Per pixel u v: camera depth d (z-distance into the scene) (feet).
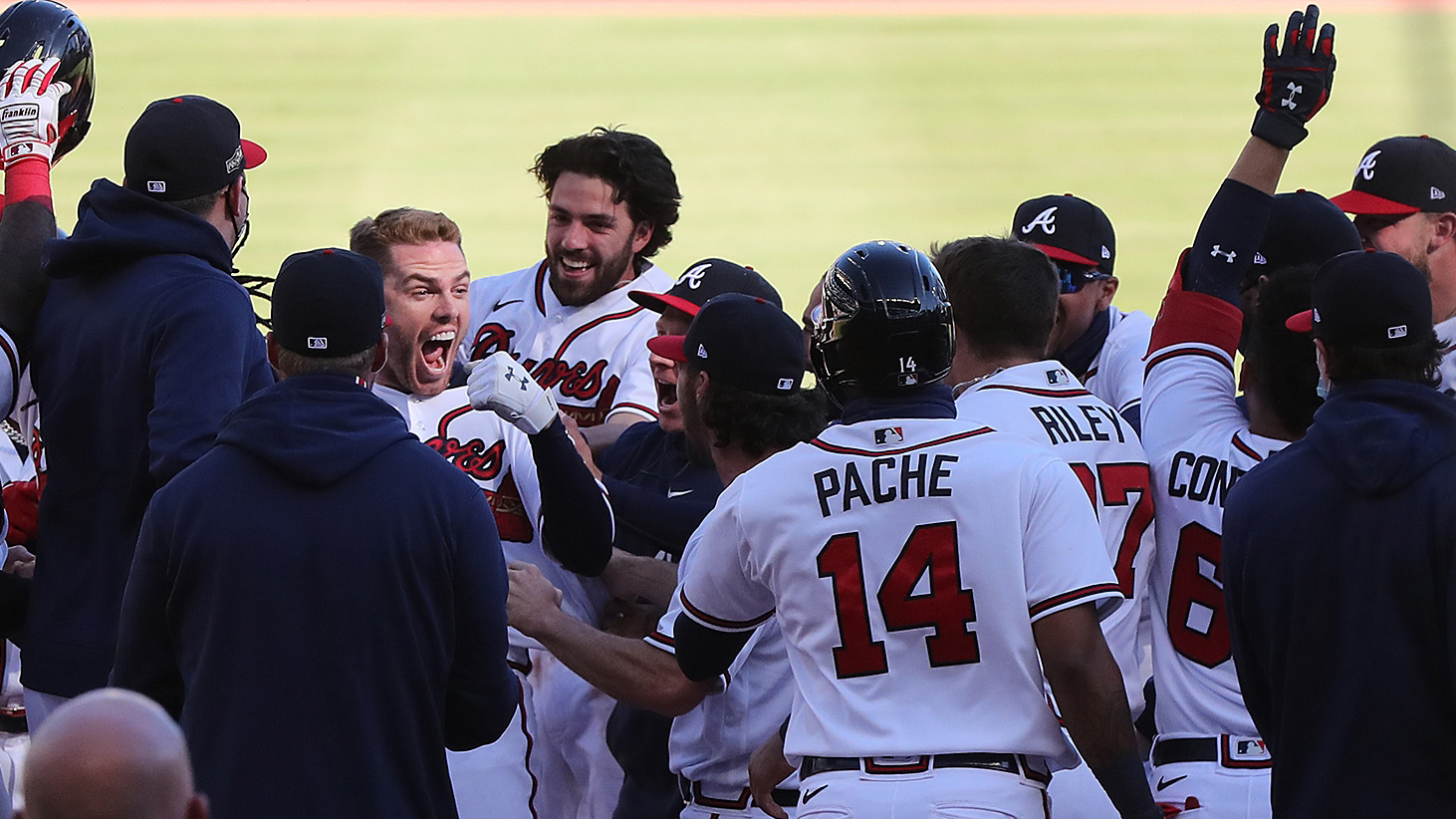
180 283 40.11
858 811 34.40
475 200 189.16
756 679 41.70
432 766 34.99
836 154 219.20
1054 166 209.97
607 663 39.93
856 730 34.86
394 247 49.90
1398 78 256.32
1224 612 39.47
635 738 45.68
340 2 326.85
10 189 43.32
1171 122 235.20
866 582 35.04
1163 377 42.16
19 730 52.11
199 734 33.42
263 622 33.40
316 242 166.40
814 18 325.21
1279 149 41.27
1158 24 309.83
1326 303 33.94
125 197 41.09
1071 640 34.22
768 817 41.65
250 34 293.43
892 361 35.83
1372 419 32.73
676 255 169.27
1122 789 34.76
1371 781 32.24
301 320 34.55
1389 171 50.65
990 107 247.29
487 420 50.11
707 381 40.73
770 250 170.40
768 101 254.06
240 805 33.04
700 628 37.83
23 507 43.86
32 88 43.50
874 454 35.70
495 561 35.40
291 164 205.77
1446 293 51.52
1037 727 34.65
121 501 40.65
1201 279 42.04
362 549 33.65
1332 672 32.73
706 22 323.37
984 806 33.94
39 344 41.63
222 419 38.37
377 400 35.32
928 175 206.39
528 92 257.96
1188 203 188.75
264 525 33.58
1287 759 33.68
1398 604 31.99
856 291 35.81
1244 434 39.83
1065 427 41.06
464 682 35.68
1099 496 40.42
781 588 36.09
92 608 40.73
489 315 66.13
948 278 43.42
